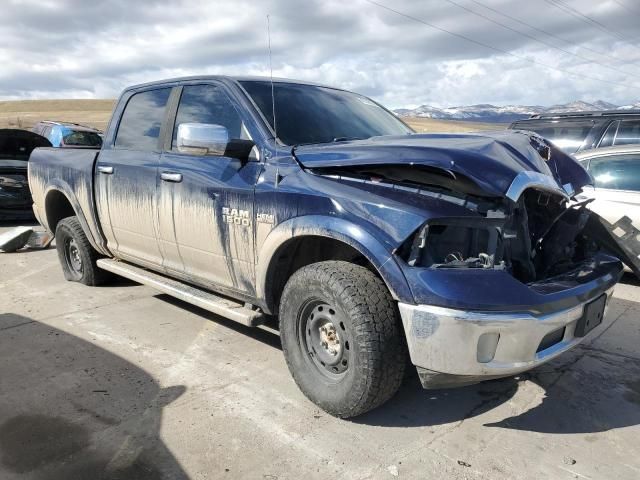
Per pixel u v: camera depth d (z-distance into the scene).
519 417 3.25
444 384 2.81
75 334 4.41
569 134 8.05
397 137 3.44
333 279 2.94
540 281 3.05
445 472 2.70
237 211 3.54
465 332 2.60
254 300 3.67
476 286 2.63
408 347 2.76
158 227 4.29
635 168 6.09
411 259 2.71
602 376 3.80
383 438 2.99
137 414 3.19
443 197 2.79
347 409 3.01
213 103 4.01
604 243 3.73
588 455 2.88
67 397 3.38
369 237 2.82
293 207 3.18
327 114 4.02
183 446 2.88
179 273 4.30
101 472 2.66
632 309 5.21
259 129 3.60
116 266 5.02
